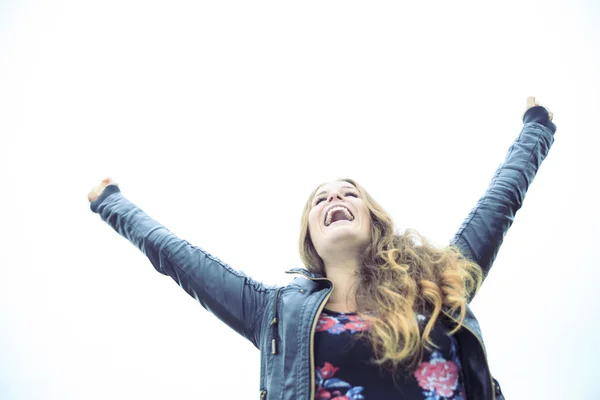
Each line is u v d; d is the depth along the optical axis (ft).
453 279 6.70
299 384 5.67
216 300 7.09
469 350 6.12
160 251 7.56
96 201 8.64
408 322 5.92
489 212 7.75
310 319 6.22
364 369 5.65
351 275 7.50
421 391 5.49
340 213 8.27
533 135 8.91
